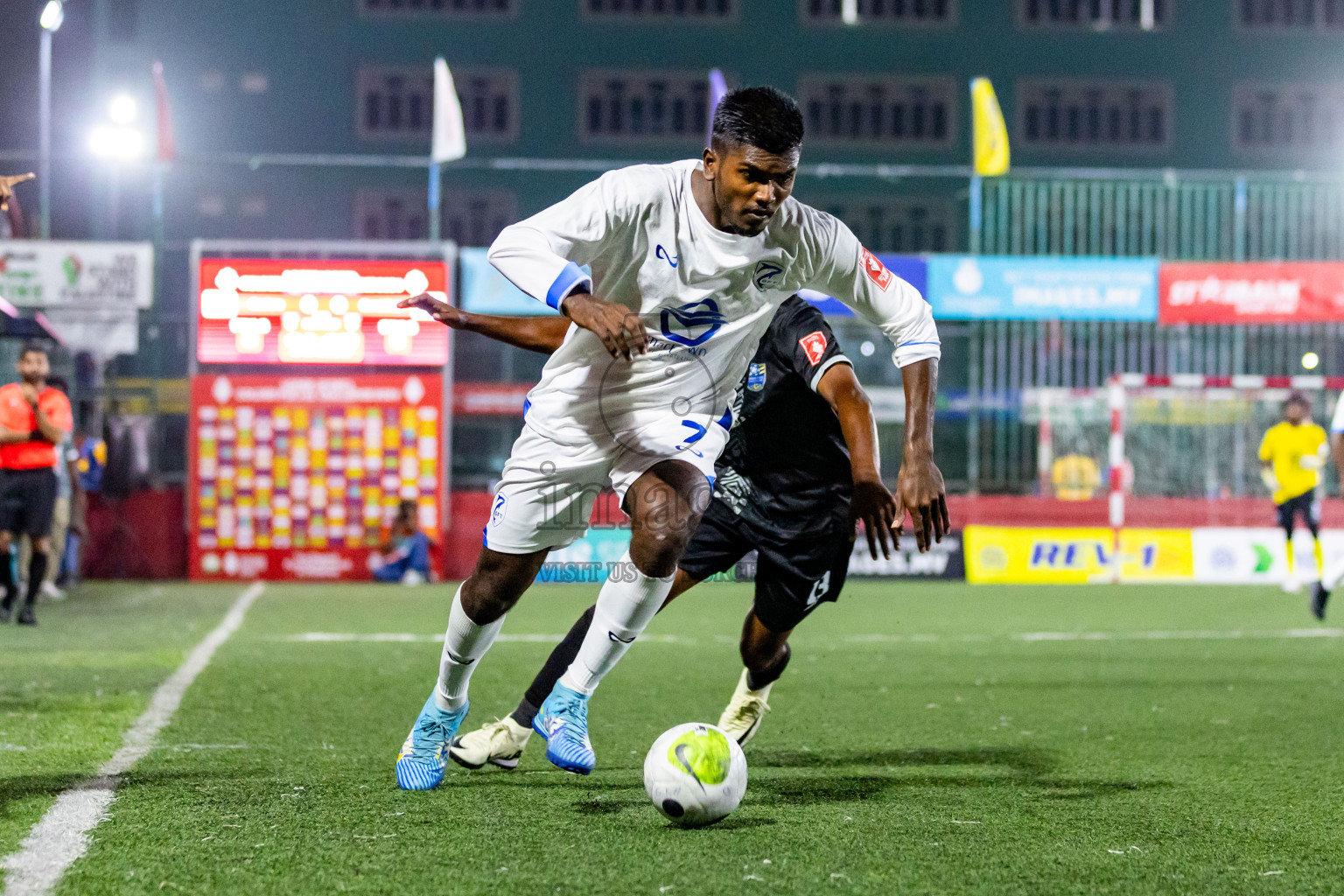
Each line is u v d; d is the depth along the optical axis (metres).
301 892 2.89
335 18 36.31
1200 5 38.22
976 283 14.50
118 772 4.16
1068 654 8.20
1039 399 15.61
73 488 12.81
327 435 14.45
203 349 13.76
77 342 13.79
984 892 2.95
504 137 36.50
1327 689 6.68
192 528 14.30
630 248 3.49
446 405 14.48
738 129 3.29
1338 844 3.44
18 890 2.90
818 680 6.90
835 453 4.43
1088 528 15.02
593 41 36.81
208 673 6.75
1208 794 4.07
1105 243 16.30
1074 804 3.89
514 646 8.34
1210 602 12.41
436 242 13.98
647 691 6.34
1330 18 38.81
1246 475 15.69
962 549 14.94
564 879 2.99
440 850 3.24
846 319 16.03
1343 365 15.66
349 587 13.64
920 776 4.32
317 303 13.81
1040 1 37.88
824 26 37.12
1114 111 38.00
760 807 3.79
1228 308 14.53
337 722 5.27
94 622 9.62
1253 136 38.47
